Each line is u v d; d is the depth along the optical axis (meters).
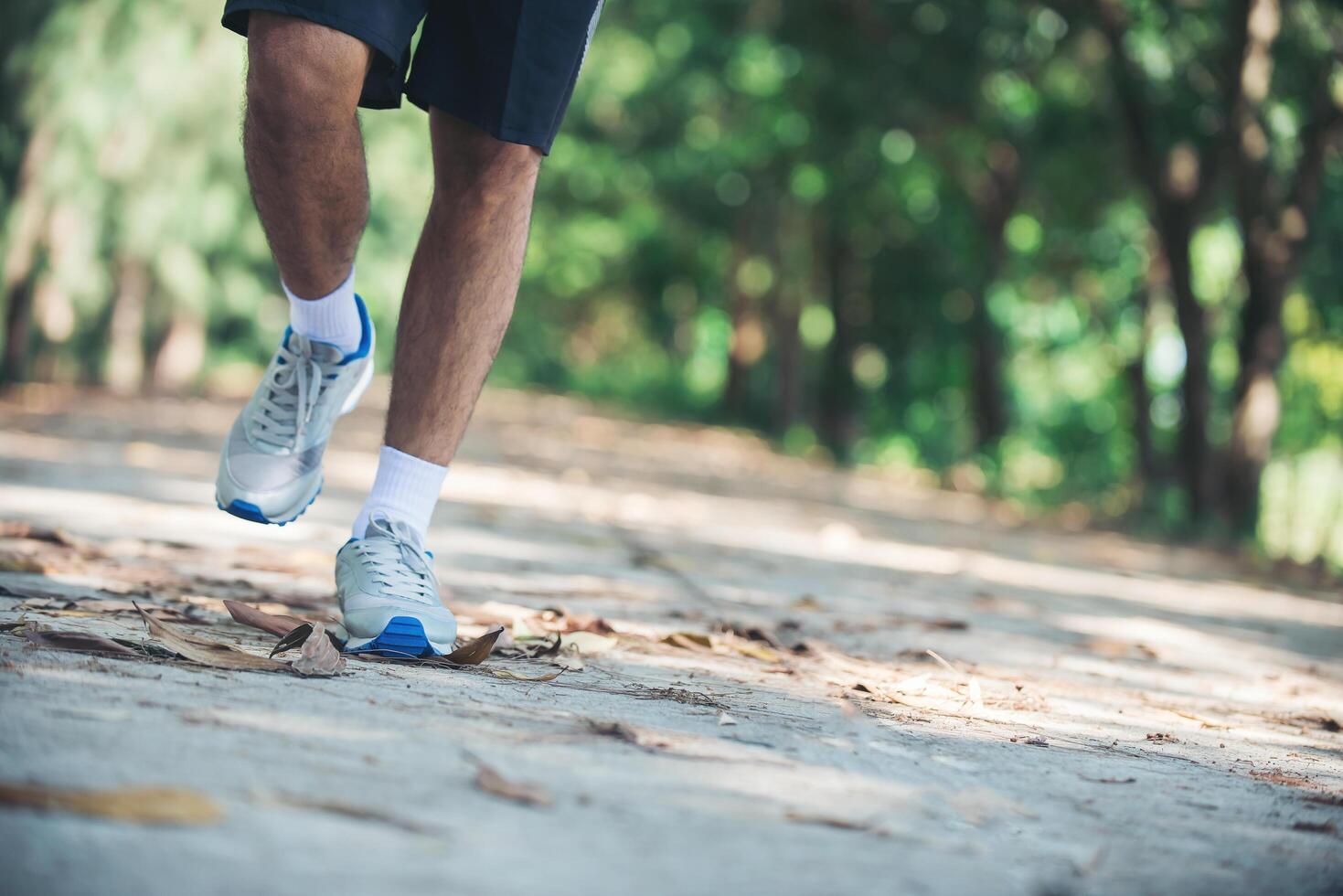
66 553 3.70
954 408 28.27
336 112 2.33
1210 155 13.98
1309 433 18.80
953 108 16.92
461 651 2.37
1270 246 12.96
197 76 16.77
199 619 2.62
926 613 4.55
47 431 11.22
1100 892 1.20
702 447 22.61
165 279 18.20
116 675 1.75
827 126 17.47
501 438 17.78
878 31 16.39
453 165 2.63
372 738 1.49
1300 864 1.40
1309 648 5.13
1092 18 14.60
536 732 1.66
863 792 1.50
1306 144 12.87
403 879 0.98
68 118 16.20
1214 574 9.55
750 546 6.87
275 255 2.52
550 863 1.07
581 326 49.66
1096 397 31.45
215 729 1.44
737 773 1.53
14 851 0.94
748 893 1.05
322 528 5.43
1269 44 12.49
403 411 2.63
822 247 26.55
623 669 2.51
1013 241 23.44
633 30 21.53
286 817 1.11
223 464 2.67
